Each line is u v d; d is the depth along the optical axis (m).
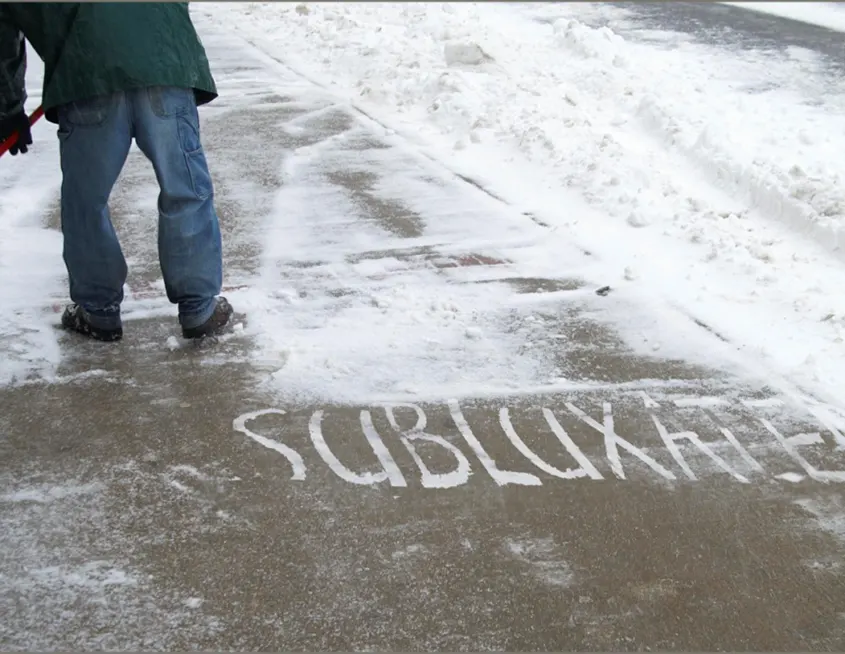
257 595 2.69
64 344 4.12
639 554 2.87
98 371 3.90
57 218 5.60
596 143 6.84
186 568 2.79
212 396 3.72
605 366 3.96
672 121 7.26
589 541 2.92
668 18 12.20
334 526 2.98
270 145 7.11
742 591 2.72
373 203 5.89
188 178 3.86
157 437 3.45
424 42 10.26
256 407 3.65
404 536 2.94
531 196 6.02
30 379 3.83
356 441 3.43
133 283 4.75
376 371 3.91
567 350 4.09
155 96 3.72
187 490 3.16
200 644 2.52
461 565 2.81
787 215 5.49
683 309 4.44
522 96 7.95
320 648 2.51
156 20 3.67
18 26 3.60
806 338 4.14
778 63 9.59
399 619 2.61
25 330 4.22
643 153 6.75
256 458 3.33
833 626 2.60
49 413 3.60
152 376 3.87
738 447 3.41
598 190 5.98
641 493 3.16
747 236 5.28
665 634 2.56
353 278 4.80
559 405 3.67
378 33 10.84
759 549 2.90
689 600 2.69
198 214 3.91
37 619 2.59
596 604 2.67
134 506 3.07
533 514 3.05
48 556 2.84
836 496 3.15
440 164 6.64
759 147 6.72
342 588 2.72
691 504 3.10
